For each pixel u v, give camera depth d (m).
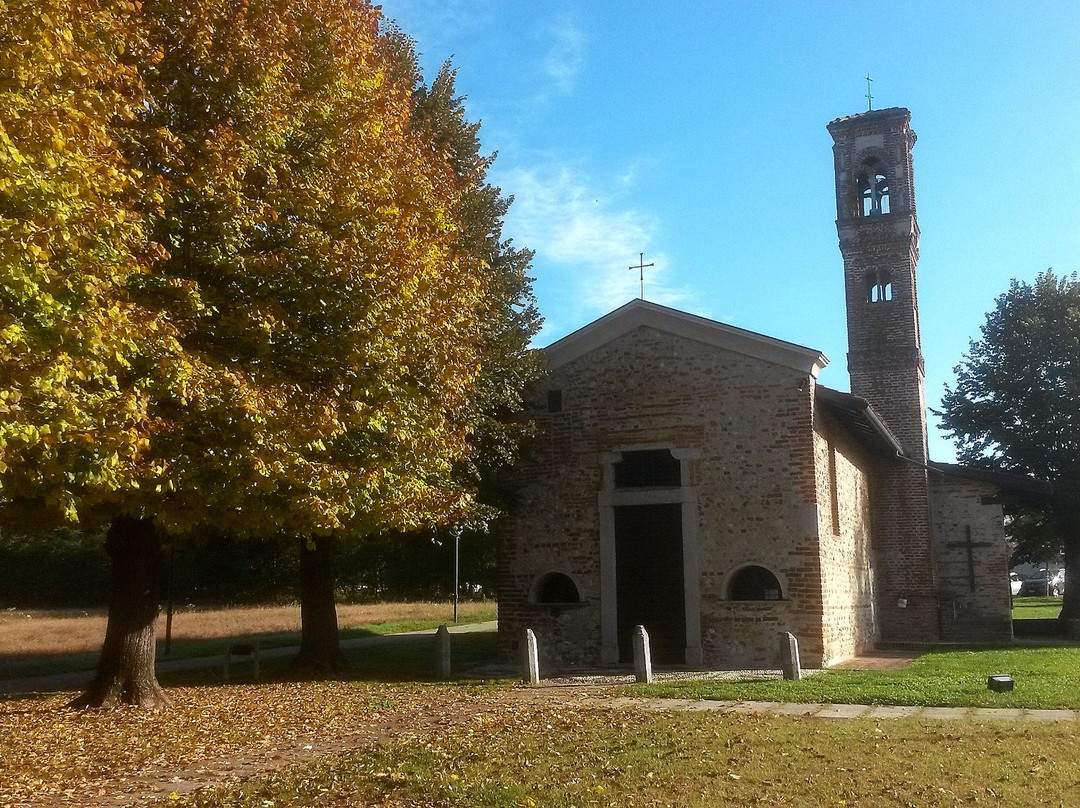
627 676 17.11
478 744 10.52
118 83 10.65
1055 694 13.23
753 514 18.88
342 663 18.80
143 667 14.23
